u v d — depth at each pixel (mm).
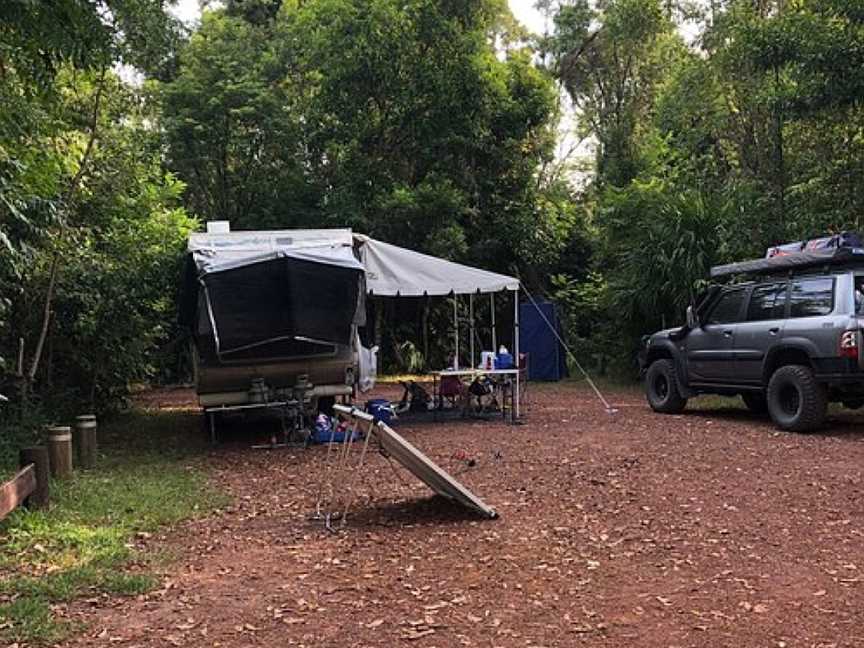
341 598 4602
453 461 8742
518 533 5844
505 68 21891
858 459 8039
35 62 6875
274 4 26406
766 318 10586
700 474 7574
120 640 4082
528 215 22156
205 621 4312
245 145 21781
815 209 13289
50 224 8977
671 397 12195
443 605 4438
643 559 5156
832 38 11844
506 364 12484
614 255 19172
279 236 11367
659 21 20312
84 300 11523
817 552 5191
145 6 8062
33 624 4250
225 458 9734
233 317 10258
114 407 13812
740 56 13891
